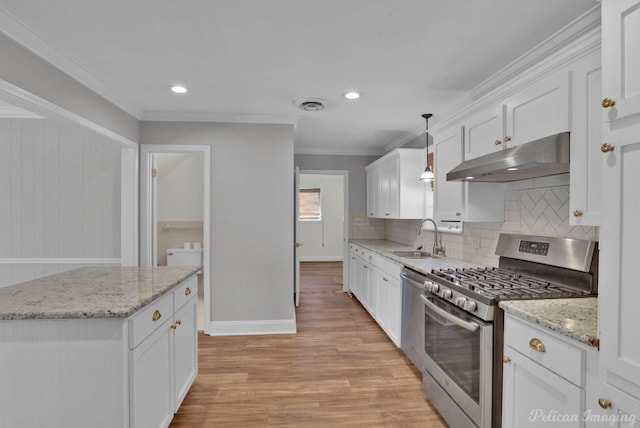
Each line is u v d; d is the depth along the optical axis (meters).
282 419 2.20
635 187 1.02
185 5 1.69
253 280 3.67
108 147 3.54
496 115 2.15
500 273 2.37
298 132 4.34
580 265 1.88
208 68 2.43
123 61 2.31
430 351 2.36
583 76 1.53
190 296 2.41
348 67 2.41
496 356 1.74
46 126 3.53
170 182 5.44
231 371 2.84
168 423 1.98
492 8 1.71
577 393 1.25
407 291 2.87
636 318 1.02
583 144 1.53
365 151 5.52
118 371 1.47
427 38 2.01
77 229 3.55
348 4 1.69
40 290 1.85
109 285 1.97
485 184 2.59
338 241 9.11
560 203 2.11
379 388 2.59
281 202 3.68
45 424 1.47
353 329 3.86
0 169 3.52
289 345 3.38
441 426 2.14
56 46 2.10
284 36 1.99
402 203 3.88
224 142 3.62
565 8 1.70
